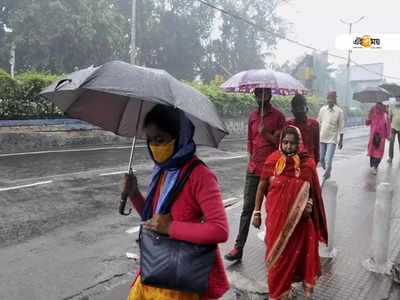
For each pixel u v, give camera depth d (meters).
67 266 4.25
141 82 1.74
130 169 2.36
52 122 13.48
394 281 3.98
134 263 4.42
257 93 4.30
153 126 1.92
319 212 3.54
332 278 4.05
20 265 4.21
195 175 1.92
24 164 9.52
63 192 7.15
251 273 4.16
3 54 28.70
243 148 15.21
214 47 42.91
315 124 4.69
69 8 28.05
